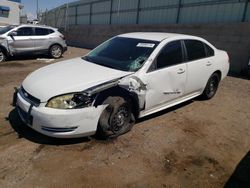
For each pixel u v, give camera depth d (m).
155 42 4.36
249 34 10.62
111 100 3.53
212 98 6.39
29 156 3.15
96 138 3.70
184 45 4.80
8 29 10.62
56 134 3.22
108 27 21.53
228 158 3.54
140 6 19.47
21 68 9.01
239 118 5.16
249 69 10.36
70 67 4.03
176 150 3.61
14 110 4.55
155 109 4.36
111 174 2.94
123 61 4.13
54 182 2.73
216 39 12.12
